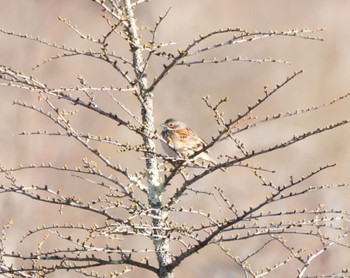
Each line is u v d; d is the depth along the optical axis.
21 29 23.75
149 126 7.79
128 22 7.76
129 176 7.66
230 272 17.80
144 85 7.77
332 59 31.38
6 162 17.36
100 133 21.70
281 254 17.31
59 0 25.58
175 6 29.97
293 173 22.69
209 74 28.97
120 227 7.11
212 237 7.25
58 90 7.12
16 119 18.12
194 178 7.35
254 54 30.89
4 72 7.19
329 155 24.30
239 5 33.00
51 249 15.50
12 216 15.00
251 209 7.04
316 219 7.21
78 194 18.52
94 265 7.48
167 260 7.62
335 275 7.75
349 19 33.41
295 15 33.88
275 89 6.81
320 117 27.83
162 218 7.39
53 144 18.84
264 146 22.94
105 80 25.12
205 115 27.48
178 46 29.30
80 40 26.30
